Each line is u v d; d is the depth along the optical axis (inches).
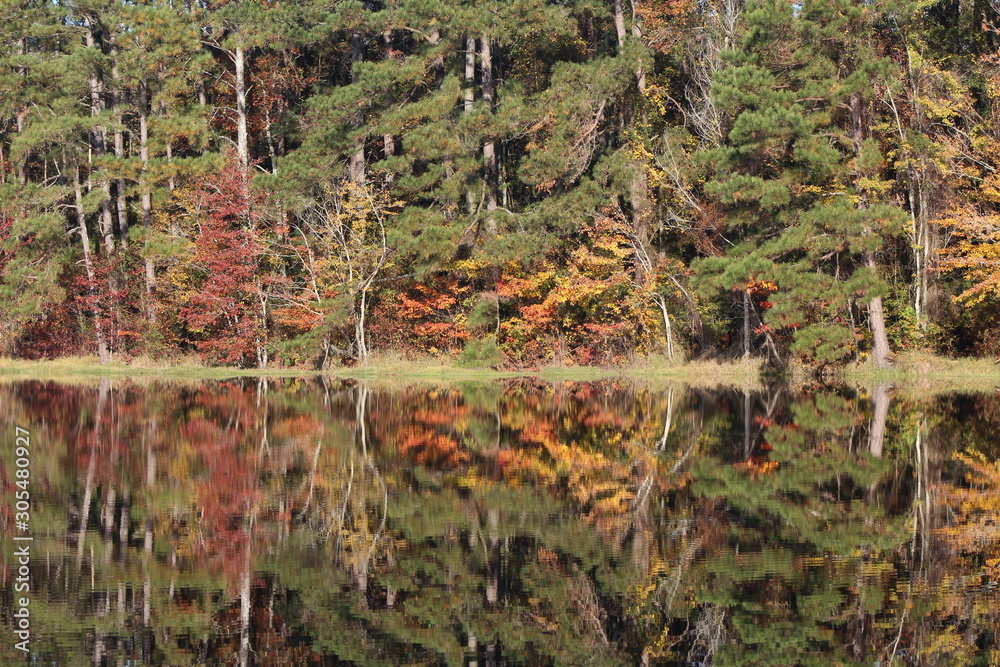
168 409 1569.9
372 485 917.8
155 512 808.9
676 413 1488.7
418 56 2443.4
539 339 2431.1
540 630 541.3
